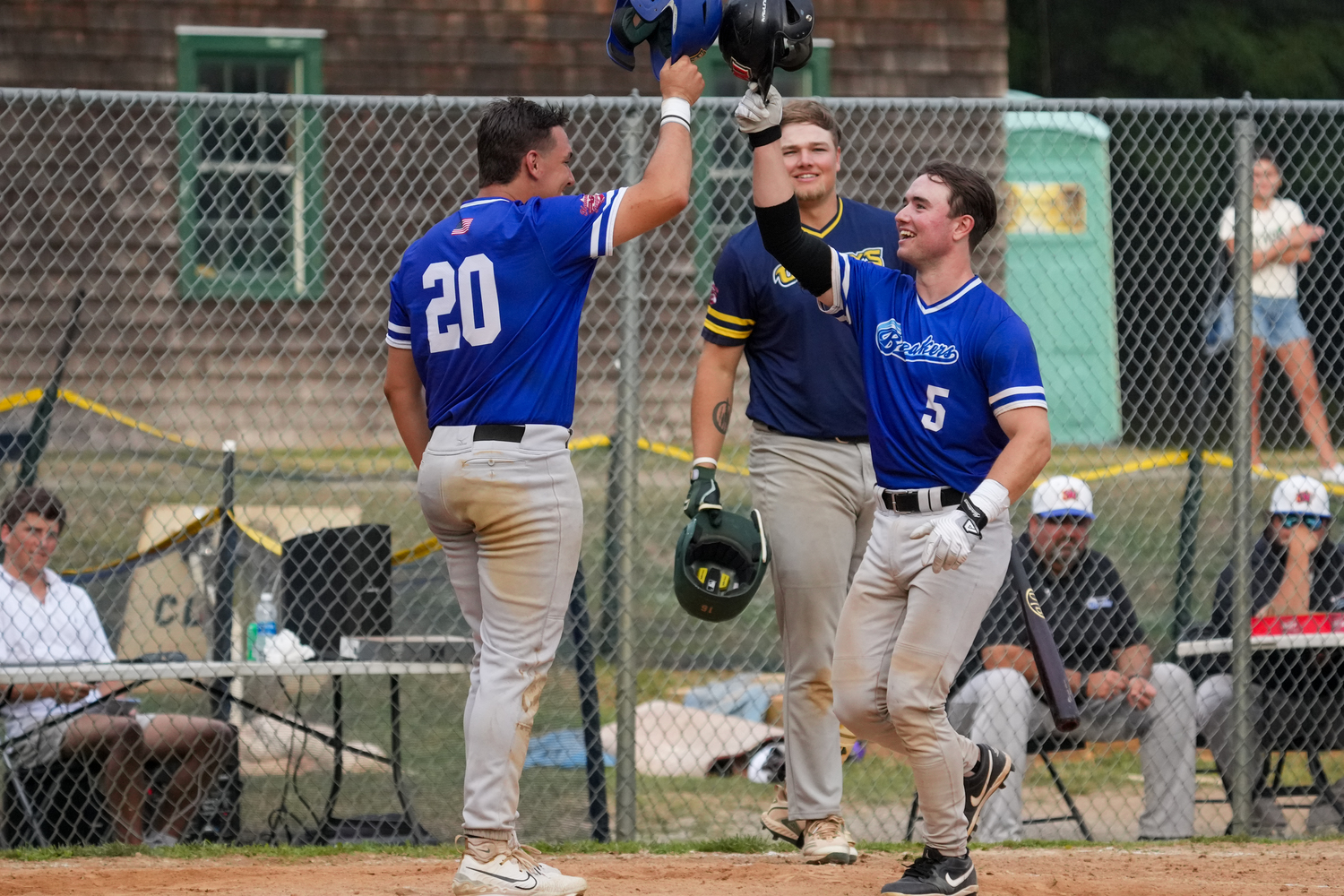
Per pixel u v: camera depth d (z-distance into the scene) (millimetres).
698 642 28594
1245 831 21547
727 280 18156
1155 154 63812
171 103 20531
